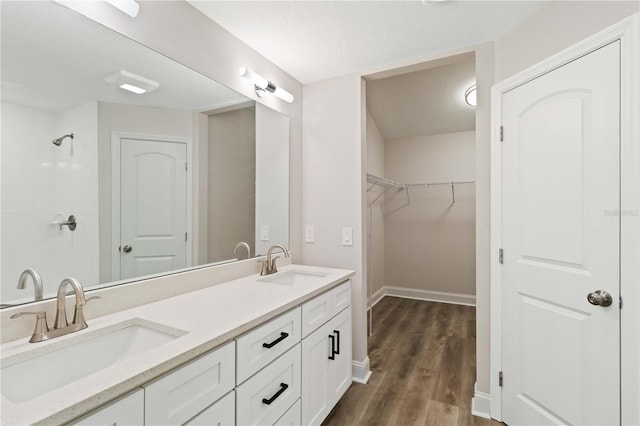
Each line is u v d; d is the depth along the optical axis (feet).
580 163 4.47
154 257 4.69
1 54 3.17
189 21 5.13
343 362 6.40
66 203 3.69
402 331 10.44
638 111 3.76
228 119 5.97
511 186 5.64
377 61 7.06
